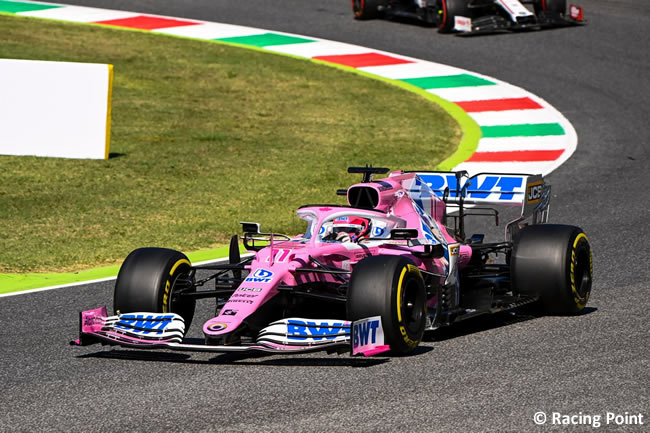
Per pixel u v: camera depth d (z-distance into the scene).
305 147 62.47
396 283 24.69
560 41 90.00
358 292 24.69
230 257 28.25
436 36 93.81
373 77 81.44
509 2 93.19
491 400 22.06
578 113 70.00
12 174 54.84
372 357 25.73
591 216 45.69
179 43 92.19
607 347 26.22
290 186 53.09
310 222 28.28
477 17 95.56
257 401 22.36
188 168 57.19
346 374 24.19
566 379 23.50
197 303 32.88
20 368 25.88
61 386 24.16
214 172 56.28
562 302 29.06
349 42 92.69
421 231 29.53
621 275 35.25
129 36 93.94
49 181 53.69
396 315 24.58
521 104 72.56
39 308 32.31
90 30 95.56
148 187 52.78
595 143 62.22
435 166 57.22
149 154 60.31
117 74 80.62
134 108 71.75
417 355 25.83
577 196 49.88
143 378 24.52
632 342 26.66
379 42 92.31
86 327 25.44
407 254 27.55
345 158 59.66
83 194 51.09
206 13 105.12
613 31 92.88
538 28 95.31
